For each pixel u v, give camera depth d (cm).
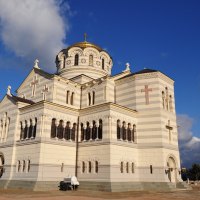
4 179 4128
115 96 4853
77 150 4256
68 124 4284
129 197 2827
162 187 3919
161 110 4347
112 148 3800
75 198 2589
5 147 4388
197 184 7081
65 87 4812
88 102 4925
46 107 3981
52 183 3725
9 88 4878
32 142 3909
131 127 4316
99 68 5881
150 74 4575
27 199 2436
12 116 4491
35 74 5122
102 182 3666
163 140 4216
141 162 4219
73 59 5881
